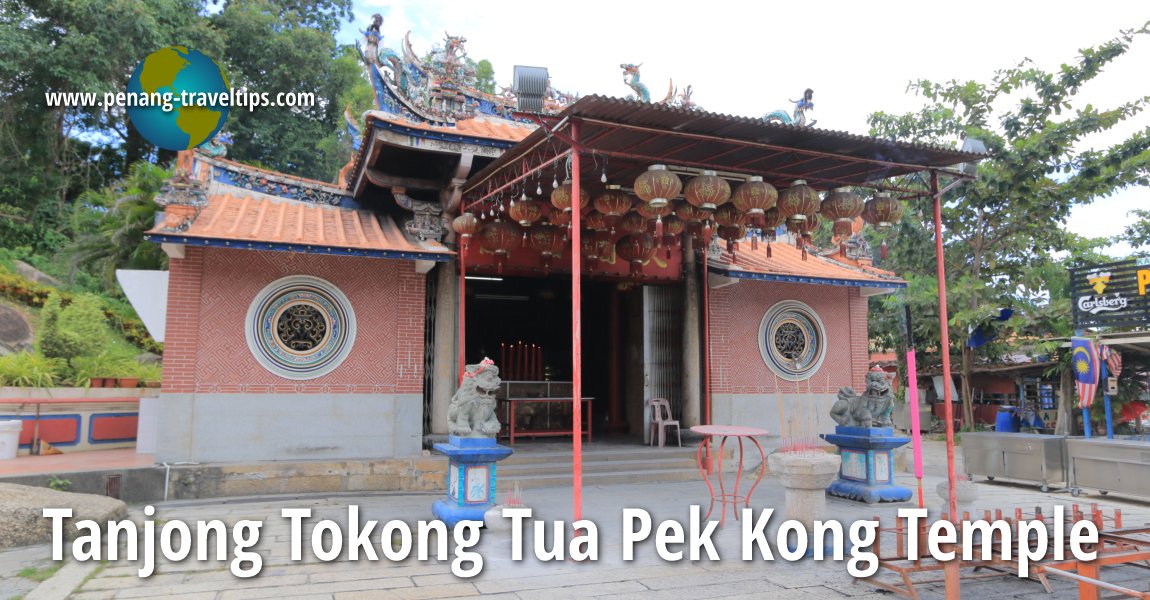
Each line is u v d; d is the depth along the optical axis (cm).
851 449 1080
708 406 1344
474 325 1873
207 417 1019
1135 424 1631
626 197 983
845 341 1484
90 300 1592
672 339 1416
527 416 1538
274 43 2983
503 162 980
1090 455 1123
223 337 1038
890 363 2592
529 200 993
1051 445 1180
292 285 1080
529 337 1912
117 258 1905
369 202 1255
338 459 1070
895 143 857
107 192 2472
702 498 1039
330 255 1060
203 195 1021
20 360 1340
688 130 806
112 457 1135
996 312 1936
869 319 2347
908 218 2197
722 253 1409
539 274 1313
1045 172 2044
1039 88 2094
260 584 603
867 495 1026
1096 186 2002
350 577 627
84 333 1499
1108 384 1384
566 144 849
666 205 819
